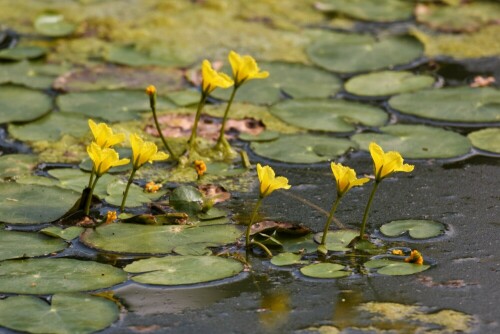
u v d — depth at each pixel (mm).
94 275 4328
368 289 4293
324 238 4633
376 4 8680
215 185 5340
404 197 5258
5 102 6375
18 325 3902
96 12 8273
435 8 8586
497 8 8586
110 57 7266
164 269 4398
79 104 6406
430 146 5844
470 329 3977
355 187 5391
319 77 6984
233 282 4336
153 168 5594
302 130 6102
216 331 3967
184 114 6336
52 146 5844
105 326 3945
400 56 7363
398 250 4613
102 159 4746
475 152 5777
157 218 4824
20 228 4801
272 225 4785
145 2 8570
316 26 8133
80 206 4898
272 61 7211
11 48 7398
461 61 7312
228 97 6613
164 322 4020
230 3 8617
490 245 4711
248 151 5844
